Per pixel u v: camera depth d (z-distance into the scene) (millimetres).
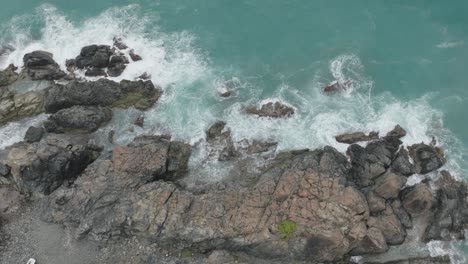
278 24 83500
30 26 84250
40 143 69000
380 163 65250
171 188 63094
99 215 61500
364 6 84250
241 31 83000
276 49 80688
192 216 60562
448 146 69812
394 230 60438
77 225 62281
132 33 82688
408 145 69562
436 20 81750
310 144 70000
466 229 63375
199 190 65875
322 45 80625
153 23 84250
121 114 74000
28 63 76875
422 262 60625
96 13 85812
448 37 79875
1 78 76125
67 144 68500
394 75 76625
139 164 64938
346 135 70062
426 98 74125
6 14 86062
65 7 86875
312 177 61375
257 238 58375
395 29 81312
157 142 68938
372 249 59656
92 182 63719
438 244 62219
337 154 67438
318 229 57844
